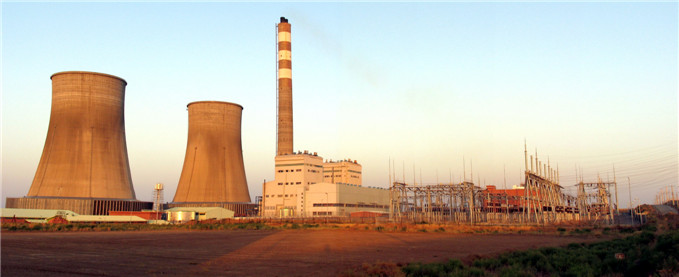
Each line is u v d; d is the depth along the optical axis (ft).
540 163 342.23
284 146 497.87
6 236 221.87
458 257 136.67
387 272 100.07
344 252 152.05
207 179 483.92
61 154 406.00
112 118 425.69
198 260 129.29
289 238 216.74
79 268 112.27
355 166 605.73
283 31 512.63
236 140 511.81
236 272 106.73
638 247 132.77
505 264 111.55
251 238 217.77
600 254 127.75
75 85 410.52
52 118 416.05
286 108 502.38
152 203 498.28
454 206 356.59
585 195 398.01
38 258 131.95
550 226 282.97
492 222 332.39
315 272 106.83
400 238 215.51
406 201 366.84
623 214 509.35
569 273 91.97
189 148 497.05
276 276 101.19
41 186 403.54
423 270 98.63
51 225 302.04
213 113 495.82
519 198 436.76
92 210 405.59
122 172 433.07
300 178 476.54
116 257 136.26
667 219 337.11
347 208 476.13
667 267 87.97
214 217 437.17
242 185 509.35
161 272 106.42
